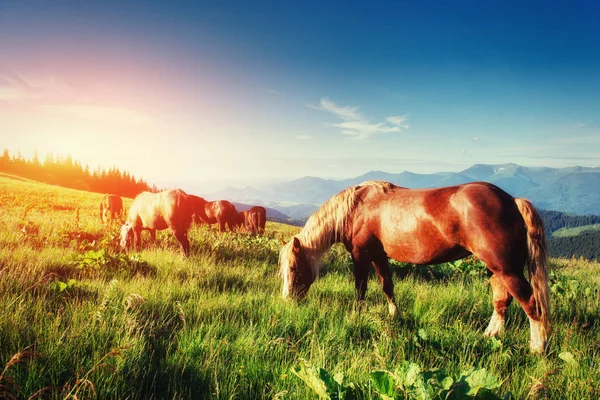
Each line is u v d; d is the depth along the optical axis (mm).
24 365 3207
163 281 6941
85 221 18125
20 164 152000
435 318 5281
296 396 2996
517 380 3418
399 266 9719
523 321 5594
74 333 3793
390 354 3904
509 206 4473
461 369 3646
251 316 5230
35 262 7254
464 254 4984
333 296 6664
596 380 3477
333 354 3977
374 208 5590
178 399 3107
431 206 4898
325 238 6164
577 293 7219
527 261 4406
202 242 12031
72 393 2881
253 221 22922
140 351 3646
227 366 3625
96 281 6629
